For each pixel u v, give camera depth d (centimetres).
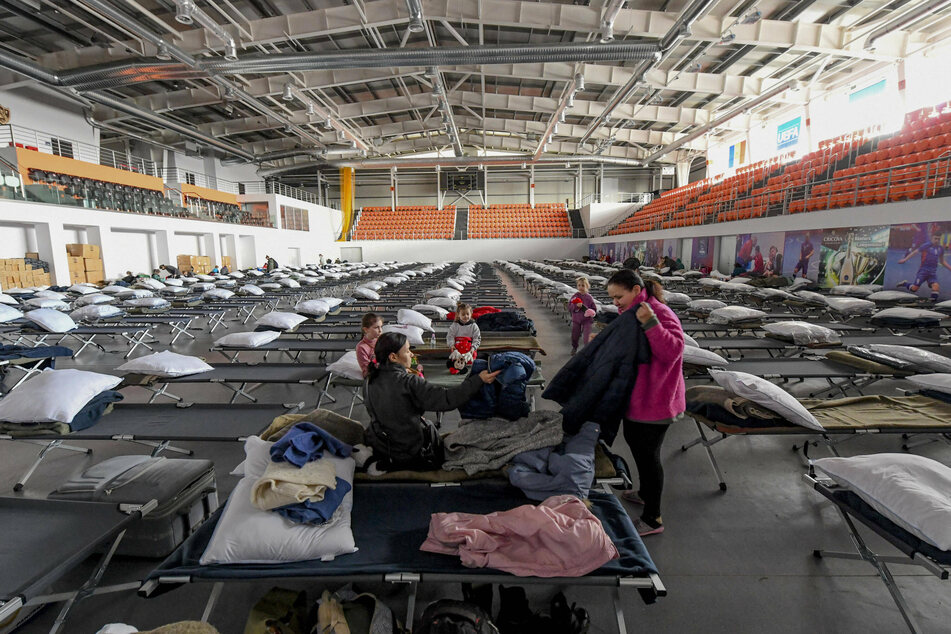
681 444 333
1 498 188
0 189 1006
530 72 1315
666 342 192
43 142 1369
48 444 269
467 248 2692
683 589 190
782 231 1118
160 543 204
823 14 1017
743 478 283
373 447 218
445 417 388
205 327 892
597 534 159
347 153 2212
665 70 1311
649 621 173
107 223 1273
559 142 2331
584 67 1295
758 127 1777
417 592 185
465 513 183
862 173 1063
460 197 2959
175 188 1655
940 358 356
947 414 276
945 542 146
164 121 1484
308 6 1020
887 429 257
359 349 361
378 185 2978
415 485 207
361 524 181
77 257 1182
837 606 181
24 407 260
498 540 162
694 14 841
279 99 1570
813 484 198
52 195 1124
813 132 1559
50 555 157
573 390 228
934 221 739
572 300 593
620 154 2338
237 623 172
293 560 160
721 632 169
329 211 2708
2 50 950
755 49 1190
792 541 221
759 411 261
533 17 963
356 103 1703
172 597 186
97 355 643
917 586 191
